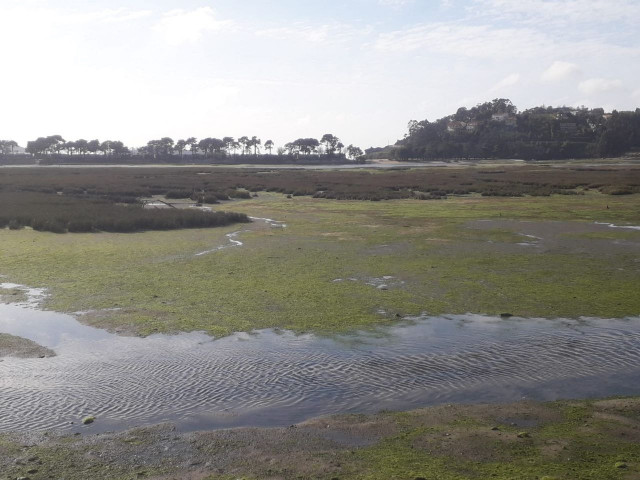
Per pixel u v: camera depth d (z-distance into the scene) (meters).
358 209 45.91
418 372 12.40
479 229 33.69
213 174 100.06
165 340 14.58
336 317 16.47
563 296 18.64
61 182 72.62
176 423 10.12
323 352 13.65
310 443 9.29
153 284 20.52
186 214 37.44
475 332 15.12
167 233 32.94
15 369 12.66
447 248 27.61
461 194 59.12
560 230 33.03
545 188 60.50
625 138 188.25
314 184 73.06
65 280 21.22
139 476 8.32
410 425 9.91
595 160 162.00
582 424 9.86
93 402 10.98
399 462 8.59
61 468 8.56
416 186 67.44
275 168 143.50
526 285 20.16
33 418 10.31
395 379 12.03
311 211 44.81
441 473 8.23
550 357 13.23
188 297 18.72
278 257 25.53
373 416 10.31
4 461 8.77
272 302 18.05
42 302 18.27
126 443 9.35
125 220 34.53
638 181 67.75
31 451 9.09
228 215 38.44
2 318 16.58
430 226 35.12
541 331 15.14
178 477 8.28
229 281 20.92
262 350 13.80
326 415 10.39
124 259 25.14
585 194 55.72
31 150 193.00
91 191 60.47
